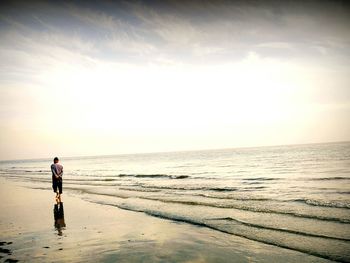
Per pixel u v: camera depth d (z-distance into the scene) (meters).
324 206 10.83
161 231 8.34
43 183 27.66
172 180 25.34
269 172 28.47
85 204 13.72
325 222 8.52
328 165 31.72
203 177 27.03
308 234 7.42
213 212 10.76
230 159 65.12
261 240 7.13
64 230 8.59
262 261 5.75
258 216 9.74
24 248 6.77
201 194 15.70
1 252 6.50
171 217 10.20
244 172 30.53
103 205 13.30
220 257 6.02
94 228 8.80
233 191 16.38
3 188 23.72
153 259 5.93
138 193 17.36
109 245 6.97
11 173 55.00
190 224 9.09
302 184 17.95
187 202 13.18
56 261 5.85
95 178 32.16
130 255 6.20
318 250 6.23
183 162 66.44
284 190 15.84
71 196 17.09
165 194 16.39
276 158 54.94
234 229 8.25
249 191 16.11
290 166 34.09
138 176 32.31
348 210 9.96
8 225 9.48
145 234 8.02
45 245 7.01
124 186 21.86
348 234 7.26
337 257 5.78
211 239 7.38
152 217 10.32
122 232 8.27
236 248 6.60
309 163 36.81
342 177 20.20
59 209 12.48
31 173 50.75
